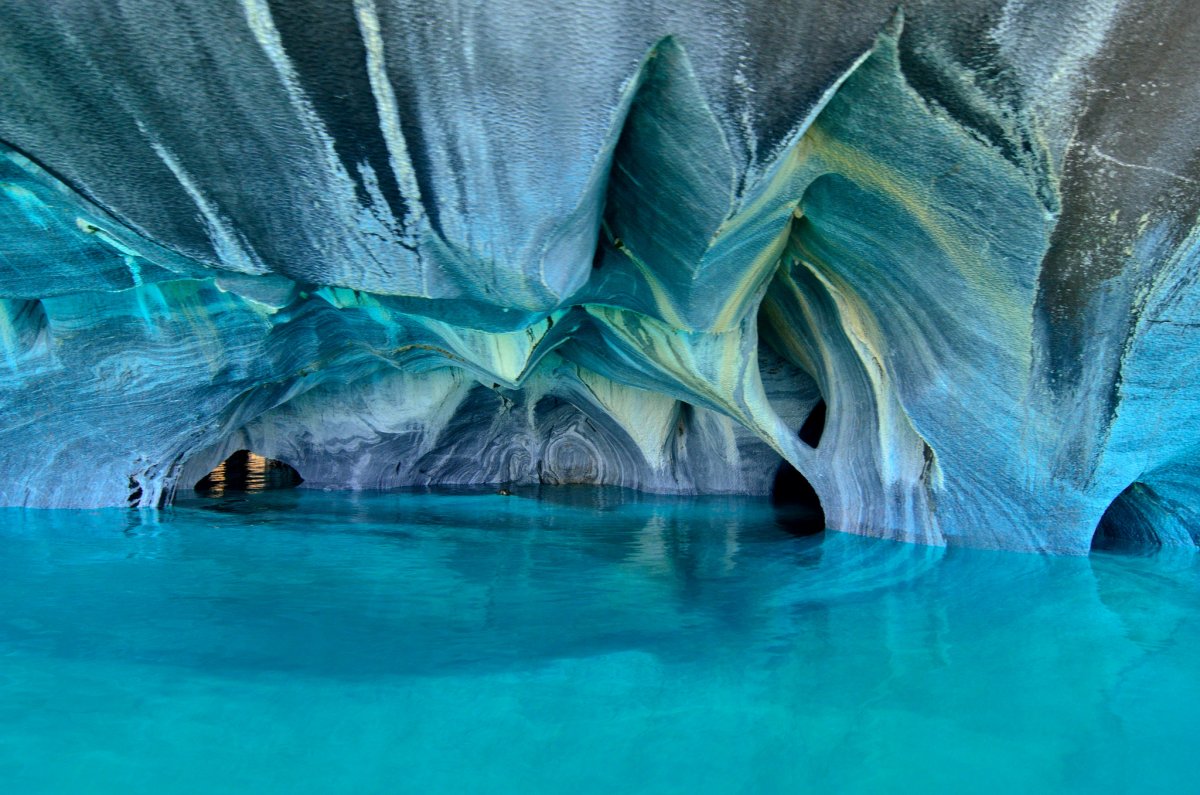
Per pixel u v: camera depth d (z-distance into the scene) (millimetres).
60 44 2920
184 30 2889
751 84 3246
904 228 4453
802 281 5797
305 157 3361
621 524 7074
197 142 3299
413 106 3152
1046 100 3459
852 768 2443
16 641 3379
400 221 3648
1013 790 2324
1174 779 2402
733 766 2439
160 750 2463
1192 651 3484
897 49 3299
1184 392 4598
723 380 6391
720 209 3891
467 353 6566
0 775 2277
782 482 10008
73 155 3363
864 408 6039
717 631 3723
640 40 3035
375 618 3838
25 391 5852
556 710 2807
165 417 6457
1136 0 3121
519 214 3590
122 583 4367
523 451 11406
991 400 4941
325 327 6363
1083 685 3102
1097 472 5016
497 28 2936
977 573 4902
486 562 5191
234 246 3789
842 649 3480
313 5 2809
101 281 4805
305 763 2416
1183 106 3439
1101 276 4113
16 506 6703
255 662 3205
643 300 5570
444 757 2469
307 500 8484
